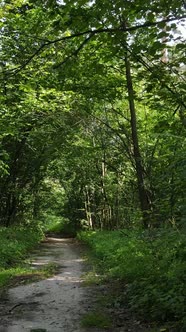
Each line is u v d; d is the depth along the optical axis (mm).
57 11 6977
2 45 15500
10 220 27219
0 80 7348
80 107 17719
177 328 6070
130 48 8469
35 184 28719
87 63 10906
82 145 21719
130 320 7109
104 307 8180
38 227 32719
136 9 7012
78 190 37688
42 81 14898
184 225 6375
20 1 11562
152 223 9078
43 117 18750
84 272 13328
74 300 8961
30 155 24422
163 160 9047
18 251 17781
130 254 11812
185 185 7125
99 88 14953
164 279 7637
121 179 22781
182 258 6809
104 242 18078
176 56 9250
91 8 6949
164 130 9289
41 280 11633
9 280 11547
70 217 39969
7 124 15922
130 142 16359
